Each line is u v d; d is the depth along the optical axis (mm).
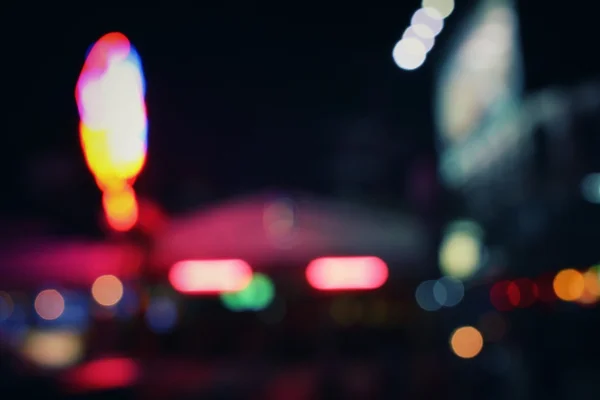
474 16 28281
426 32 15844
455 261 22812
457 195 28812
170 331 16344
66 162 16172
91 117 14203
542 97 23109
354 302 15984
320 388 11586
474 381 12000
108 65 14367
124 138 14219
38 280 14000
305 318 15789
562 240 17859
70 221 14461
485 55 27625
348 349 15750
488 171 27172
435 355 15180
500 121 26125
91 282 13945
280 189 13883
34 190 15758
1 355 9992
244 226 13562
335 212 13695
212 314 16219
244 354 15789
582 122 22188
